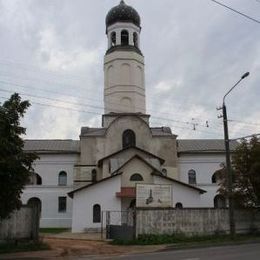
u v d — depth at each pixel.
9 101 21.83
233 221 31.23
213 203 58.12
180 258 19.09
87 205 44.72
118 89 57.09
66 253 23.30
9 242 25.27
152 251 24.50
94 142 55.47
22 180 21.09
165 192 33.25
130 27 58.66
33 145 61.28
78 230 44.09
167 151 55.84
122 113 56.28
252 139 37.22
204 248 25.70
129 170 46.81
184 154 61.22
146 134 55.88
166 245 27.61
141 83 58.12
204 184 58.88
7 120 21.12
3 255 21.95
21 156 21.27
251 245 26.55
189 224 32.12
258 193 36.31
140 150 51.62
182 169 60.81
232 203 31.48
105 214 43.94
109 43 59.12
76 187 53.88
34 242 26.08
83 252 24.00
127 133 55.88
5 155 20.41
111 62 57.94
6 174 20.34
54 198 56.75
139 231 30.17
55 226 55.78
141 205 32.59
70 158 59.00
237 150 37.50
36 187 56.91
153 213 30.84
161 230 30.84
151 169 47.00
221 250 23.23
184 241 29.94
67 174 58.59
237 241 29.52
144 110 57.59
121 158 51.16
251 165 36.12
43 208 56.41
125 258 19.86
